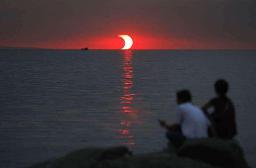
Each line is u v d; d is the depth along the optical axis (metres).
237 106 92.81
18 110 87.94
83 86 151.00
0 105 95.88
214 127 31.88
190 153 29.88
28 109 89.44
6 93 122.88
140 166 27.89
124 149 31.39
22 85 151.88
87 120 74.69
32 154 49.44
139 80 180.25
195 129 30.94
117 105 96.94
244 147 50.53
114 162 28.31
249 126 66.06
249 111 84.44
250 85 151.62
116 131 63.50
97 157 29.67
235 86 147.12
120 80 180.88
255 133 59.88
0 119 75.56
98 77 199.00
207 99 108.94
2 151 50.69
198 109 31.53
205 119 31.33
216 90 32.41
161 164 27.86
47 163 30.67
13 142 55.97
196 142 29.84
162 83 164.00
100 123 71.19
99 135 60.59
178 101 32.28
